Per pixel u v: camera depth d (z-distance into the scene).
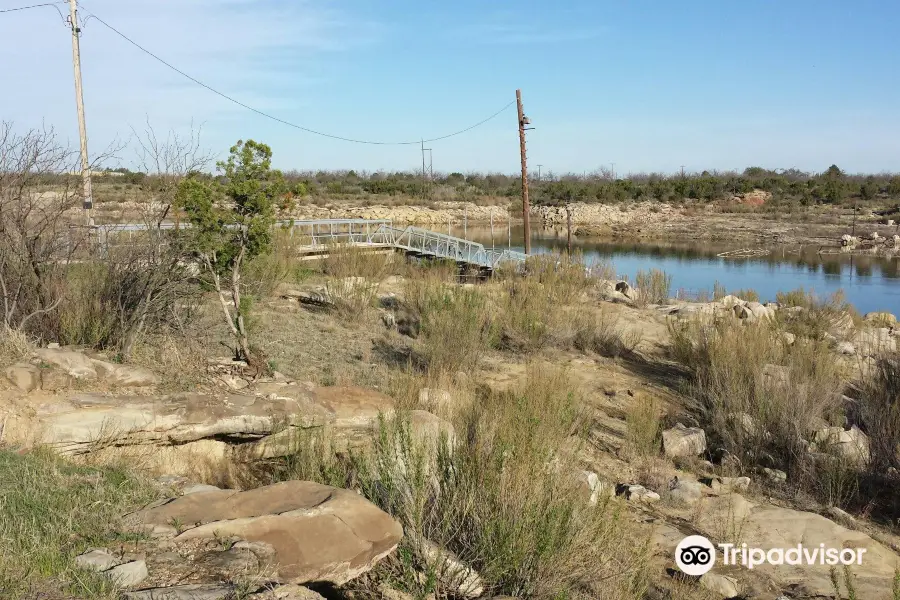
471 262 24.06
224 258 9.27
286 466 7.00
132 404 6.75
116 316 8.74
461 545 5.80
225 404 7.21
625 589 5.56
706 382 12.55
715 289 23.77
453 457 6.43
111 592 3.98
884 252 46.28
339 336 12.84
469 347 12.41
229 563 4.54
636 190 82.25
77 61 18.95
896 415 10.22
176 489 5.80
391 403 8.14
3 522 4.59
